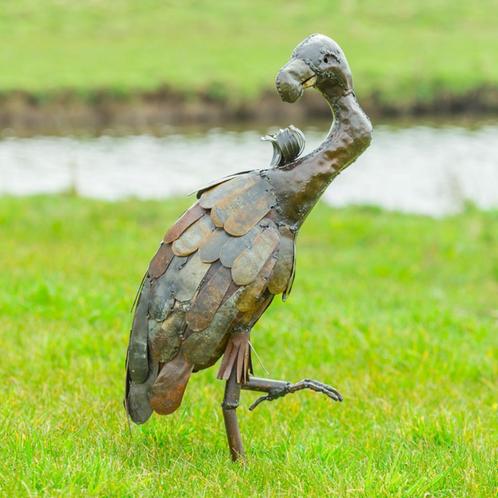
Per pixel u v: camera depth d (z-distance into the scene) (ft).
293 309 47.16
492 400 35.04
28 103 163.32
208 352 24.14
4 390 32.89
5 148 140.56
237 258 23.67
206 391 33.86
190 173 124.67
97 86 167.73
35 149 140.26
